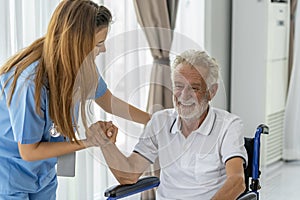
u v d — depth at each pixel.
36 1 2.52
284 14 4.14
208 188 1.95
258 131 2.02
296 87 4.26
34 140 1.72
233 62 4.21
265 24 4.05
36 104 1.68
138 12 3.16
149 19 3.23
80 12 1.61
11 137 1.79
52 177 1.98
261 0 4.05
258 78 4.12
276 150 4.31
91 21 1.60
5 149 1.82
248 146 2.04
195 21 3.91
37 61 1.70
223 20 4.14
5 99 1.75
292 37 4.19
